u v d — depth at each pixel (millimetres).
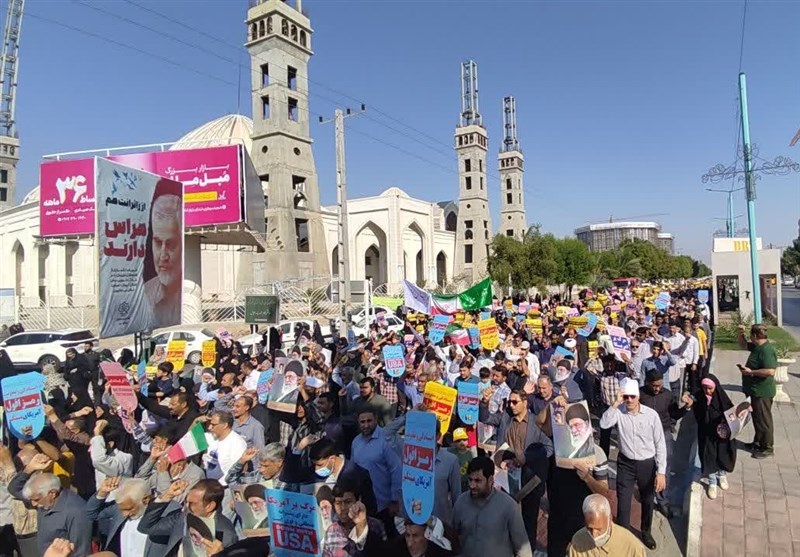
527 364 10180
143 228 14367
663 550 6098
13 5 64688
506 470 5691
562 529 5469
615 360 8984
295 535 3859
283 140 35812
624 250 86812
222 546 4027
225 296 36594
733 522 6316
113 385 7406
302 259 36031
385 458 5512
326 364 11320
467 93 68875
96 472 6531
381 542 4062
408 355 12492
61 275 43781
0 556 5266
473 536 4328
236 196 26531
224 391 9078
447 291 55188
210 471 5680
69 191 25484
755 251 16078
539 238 48906
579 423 5203
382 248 57688
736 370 15992
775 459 8133
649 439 5996
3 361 11648
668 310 22219
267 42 36094
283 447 5160
